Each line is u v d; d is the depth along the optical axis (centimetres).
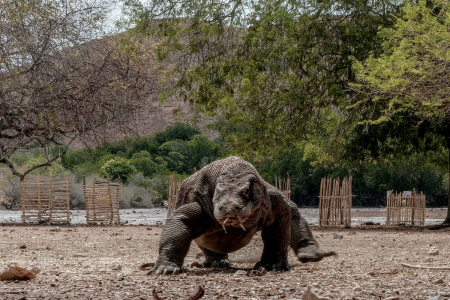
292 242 763
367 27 2123
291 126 2197
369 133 2280
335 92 2084
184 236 708
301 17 2039
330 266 828
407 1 1426
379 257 1014
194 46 2216
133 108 1372
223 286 594
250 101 2172
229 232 736
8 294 531
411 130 2233
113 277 678
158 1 2131
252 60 2116
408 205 2283
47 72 1295
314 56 2109
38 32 1295
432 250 1071
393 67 1404
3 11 1263
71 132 1391
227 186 662
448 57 1305
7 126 1339
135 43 1410
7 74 1284
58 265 861
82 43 1394
